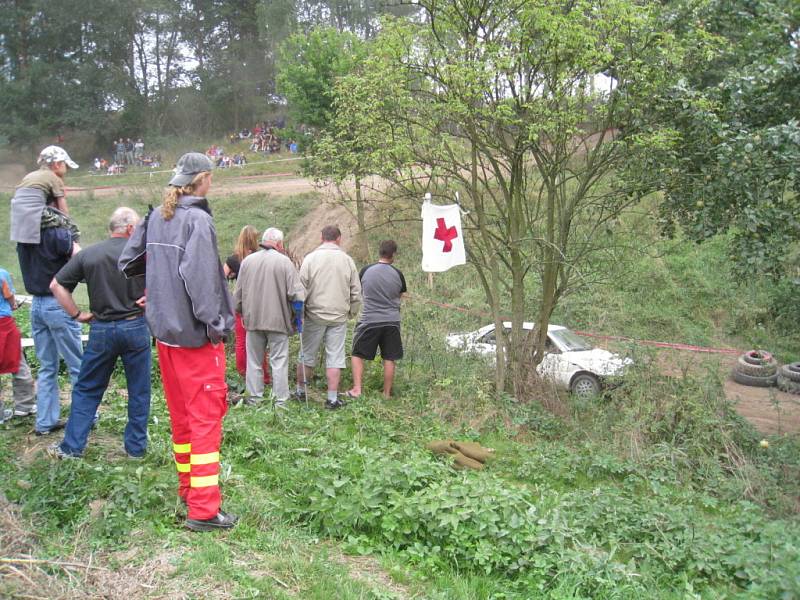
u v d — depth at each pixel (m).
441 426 8.02
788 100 8.85
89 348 5.07
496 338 9.49
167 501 4.50
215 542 4.10
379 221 22.47
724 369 15.05
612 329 16.89
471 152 9.74
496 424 8.33
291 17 50.38
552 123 8.59
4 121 48.69
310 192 28.06
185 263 4.01
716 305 17.72
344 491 4.93
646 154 9.07
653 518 5.43
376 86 9.24
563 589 4.20
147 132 52.94
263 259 7.68
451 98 8.77
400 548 4.68
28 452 5.29
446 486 5.16
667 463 7.19
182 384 4.22
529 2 8.45
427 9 9.01
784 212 8.28
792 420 11.71
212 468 4.27
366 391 9.09
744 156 8.16
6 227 29.17
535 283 18.11
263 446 5.99
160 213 4.20
